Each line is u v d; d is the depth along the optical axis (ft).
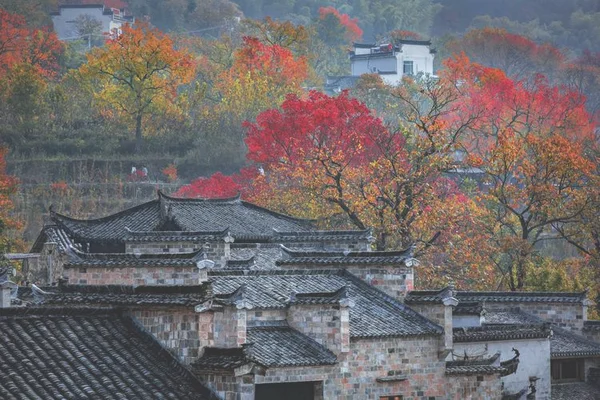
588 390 490.49
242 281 366.84
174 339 309.22
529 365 448.24
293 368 334.44
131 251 447.83
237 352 303.27
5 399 272.31
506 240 653.71
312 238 496.23
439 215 652.89
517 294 502.79
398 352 357.82
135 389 292.61
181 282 352.69
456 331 422.00
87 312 314.96
